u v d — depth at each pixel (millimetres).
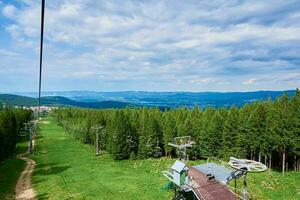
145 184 56656
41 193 50594
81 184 56781
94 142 106750
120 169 72750
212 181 40438
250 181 59062
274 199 48625
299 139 64625
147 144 88188
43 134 141125
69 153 93438
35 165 74688
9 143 84625
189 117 93500
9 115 93438
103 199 47562
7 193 49656
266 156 74000
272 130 68812
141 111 125688
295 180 61375
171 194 49562
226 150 79812
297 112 65500
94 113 133500
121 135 86188
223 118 84188
